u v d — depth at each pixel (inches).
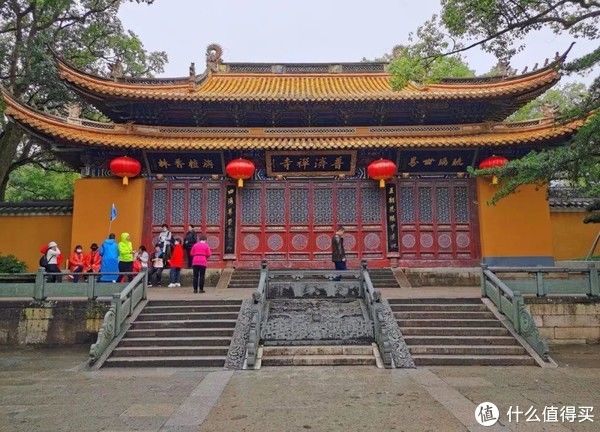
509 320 564.1
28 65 1063.6
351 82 1117.1
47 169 1288.1
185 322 571.8
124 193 914.7
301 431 274.7
